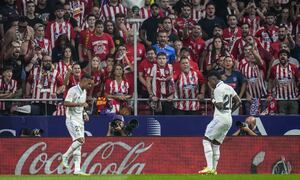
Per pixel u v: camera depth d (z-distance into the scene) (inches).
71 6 2283.5
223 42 2138.3
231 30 2228.1
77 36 2180.1
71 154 1689.2
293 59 2239.2
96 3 2321.6
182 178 1567.4
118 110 1943.9
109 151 1865.2
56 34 2176.4
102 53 2112.5
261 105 2020.2
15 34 2078.0
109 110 1929.1
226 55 2018.9
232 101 1734.7
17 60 2031.3
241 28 2241.6
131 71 2026.3
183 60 1996.8
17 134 1911.9
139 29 2191.2
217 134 1704.0
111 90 1962.4
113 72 1973.4
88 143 1861.5
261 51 2183.8
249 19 2342.5
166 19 2154.3
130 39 2114.9
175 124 1932.8
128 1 2190.0
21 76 2017.7
